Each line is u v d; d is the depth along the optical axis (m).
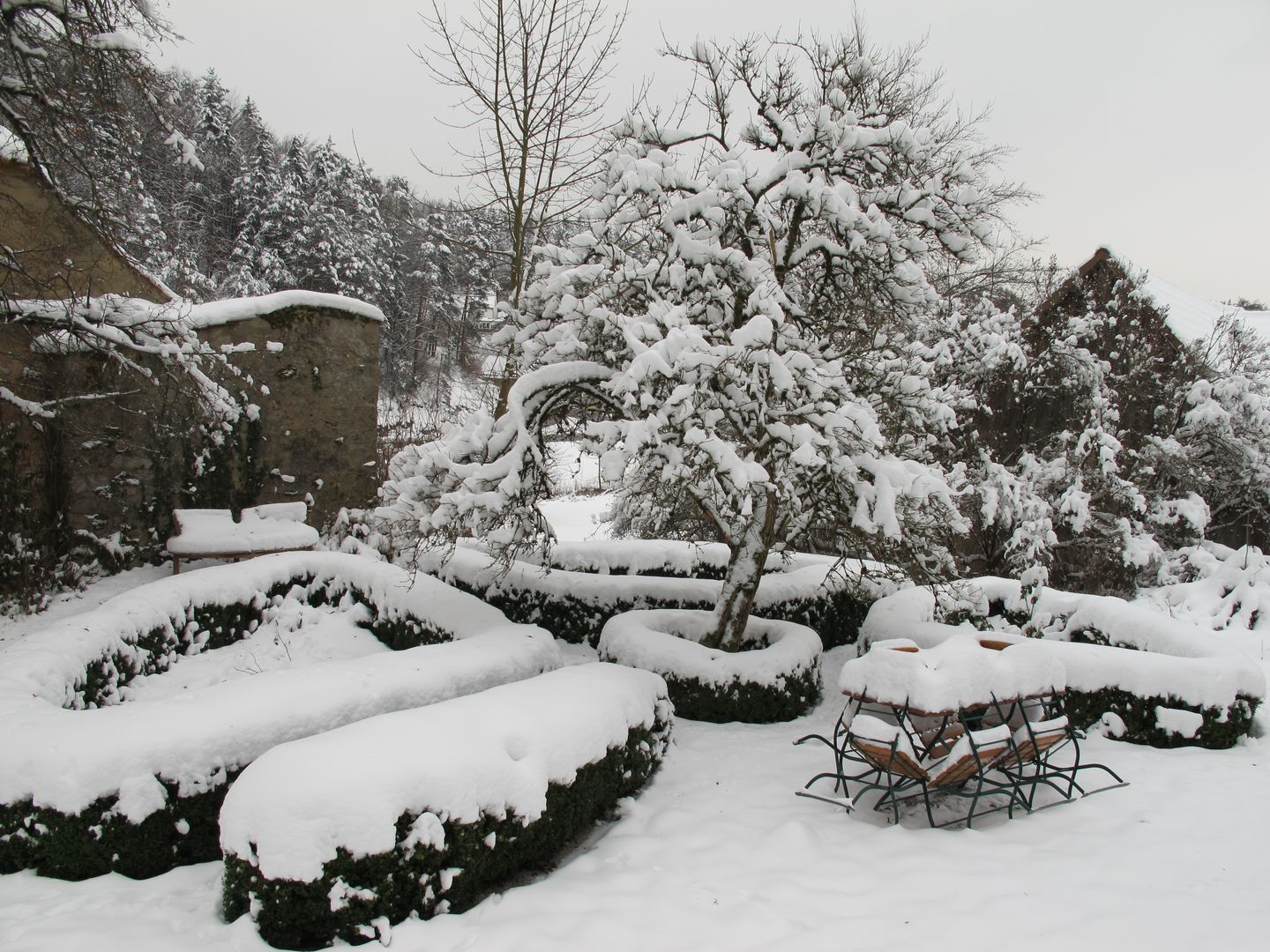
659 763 4.91
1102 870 3.36
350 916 2.91
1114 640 6.55
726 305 5.95
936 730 4.49
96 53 7.46
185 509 9.84
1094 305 13.60
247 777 3.18
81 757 3.54
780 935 2.88
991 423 13.48
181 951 2.81
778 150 6.73
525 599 8.13
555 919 3.04
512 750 3.67
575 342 5.91
